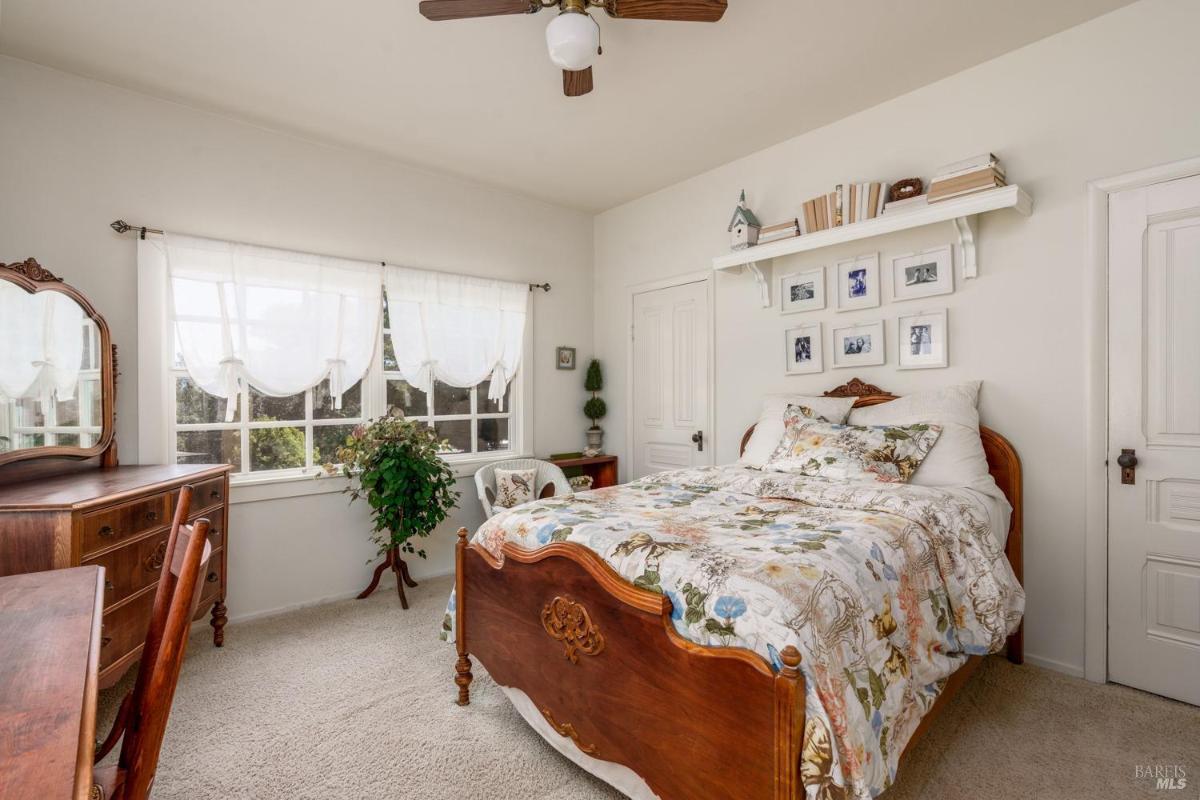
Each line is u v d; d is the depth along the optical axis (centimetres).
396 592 341
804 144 320
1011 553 244
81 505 175
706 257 375
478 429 402
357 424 341
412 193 362
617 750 153
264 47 236
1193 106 207
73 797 55
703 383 380
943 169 250
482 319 390
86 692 75
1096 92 227
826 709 118
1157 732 192
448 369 373
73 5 209
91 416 248
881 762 126
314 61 246
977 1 214
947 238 268
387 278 348
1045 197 240
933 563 183
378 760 181
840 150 304
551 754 185
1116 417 225
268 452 313
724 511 206
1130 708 208
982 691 221
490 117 297
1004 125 250
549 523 195
